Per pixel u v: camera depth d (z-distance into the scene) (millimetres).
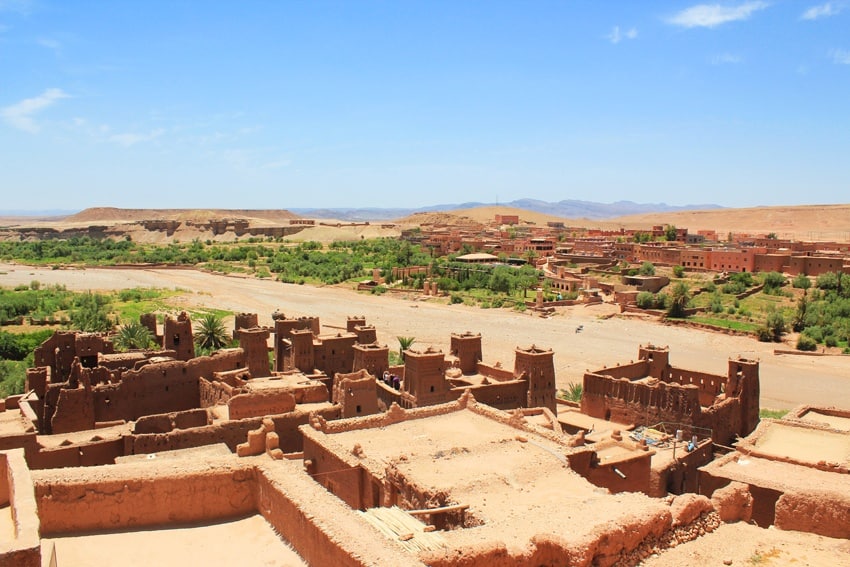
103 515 18016
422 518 24062
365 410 49406
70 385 58000
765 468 33625
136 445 43438
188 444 44219
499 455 30891
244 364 65250
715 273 178500
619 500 24594
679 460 41438
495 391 57094
